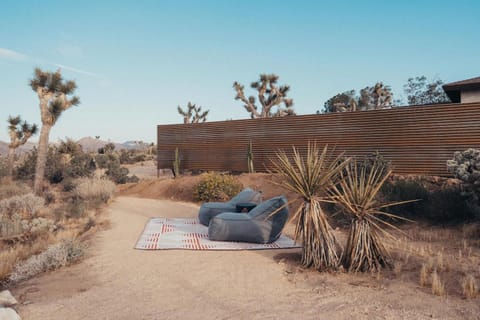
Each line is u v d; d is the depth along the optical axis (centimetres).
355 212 533
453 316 357
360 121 1393
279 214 743
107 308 407
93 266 579
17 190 1426
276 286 480
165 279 511
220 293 454
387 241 695
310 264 554
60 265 579
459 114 1180
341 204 558
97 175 2056
